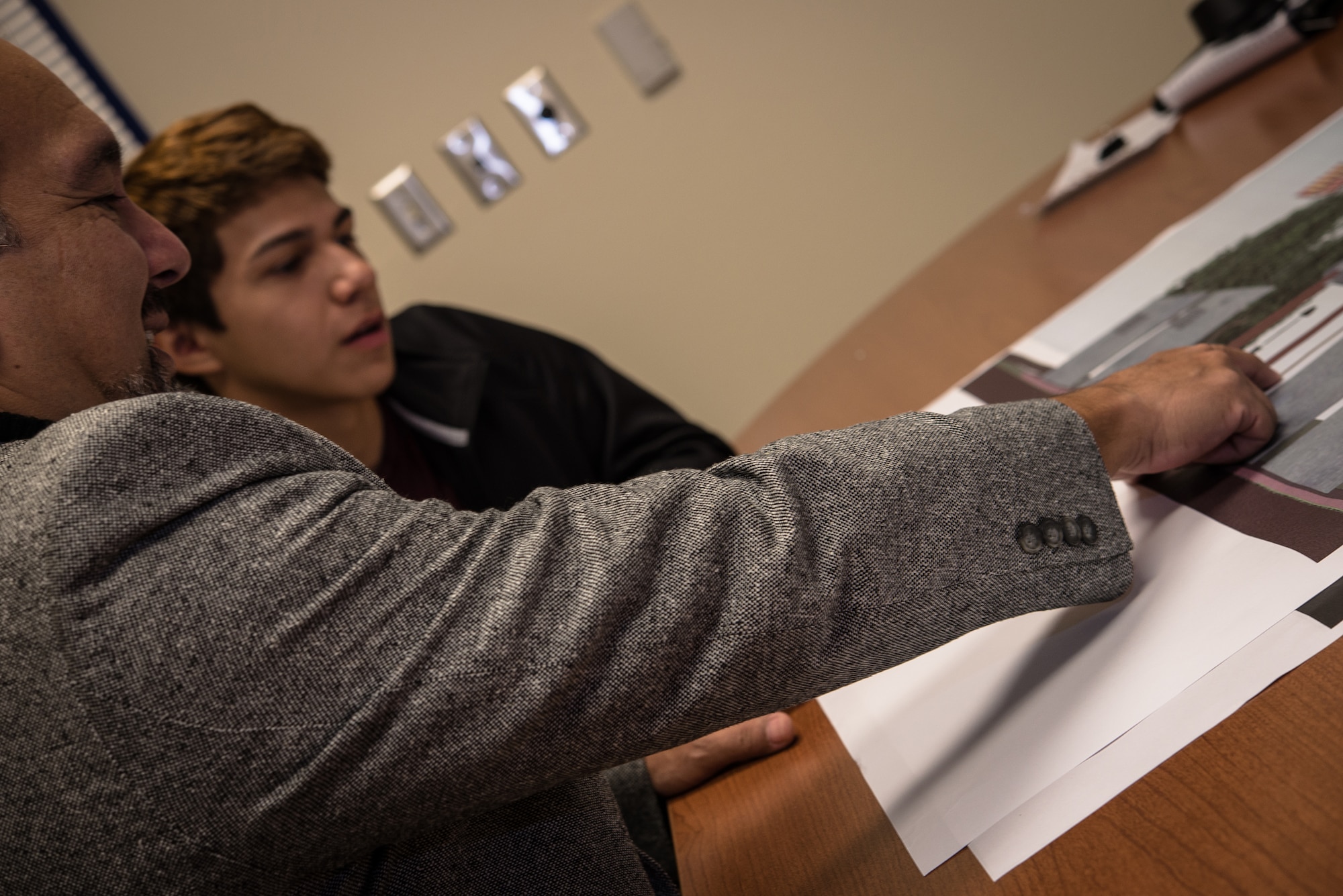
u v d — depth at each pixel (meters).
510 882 0.49
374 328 1.22
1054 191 1.24
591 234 2.28
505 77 2.18
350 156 2.19
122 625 0.37
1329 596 0.42
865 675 0.45
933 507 0.45
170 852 0.38
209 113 1.18
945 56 2.21
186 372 1.25
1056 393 0.75
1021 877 0.40
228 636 0.38
